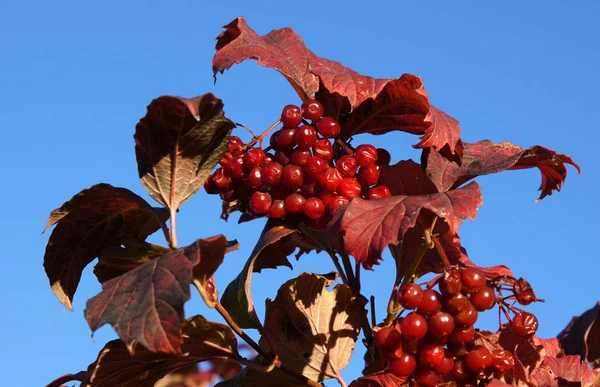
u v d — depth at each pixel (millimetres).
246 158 678
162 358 664
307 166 670
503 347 691
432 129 683
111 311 617
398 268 712
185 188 676
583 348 769
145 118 654
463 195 639
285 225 685
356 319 699
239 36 702
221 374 762
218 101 648
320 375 695
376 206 645
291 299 692
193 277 647
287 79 700
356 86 677
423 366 648
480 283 639
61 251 685
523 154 697
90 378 658
